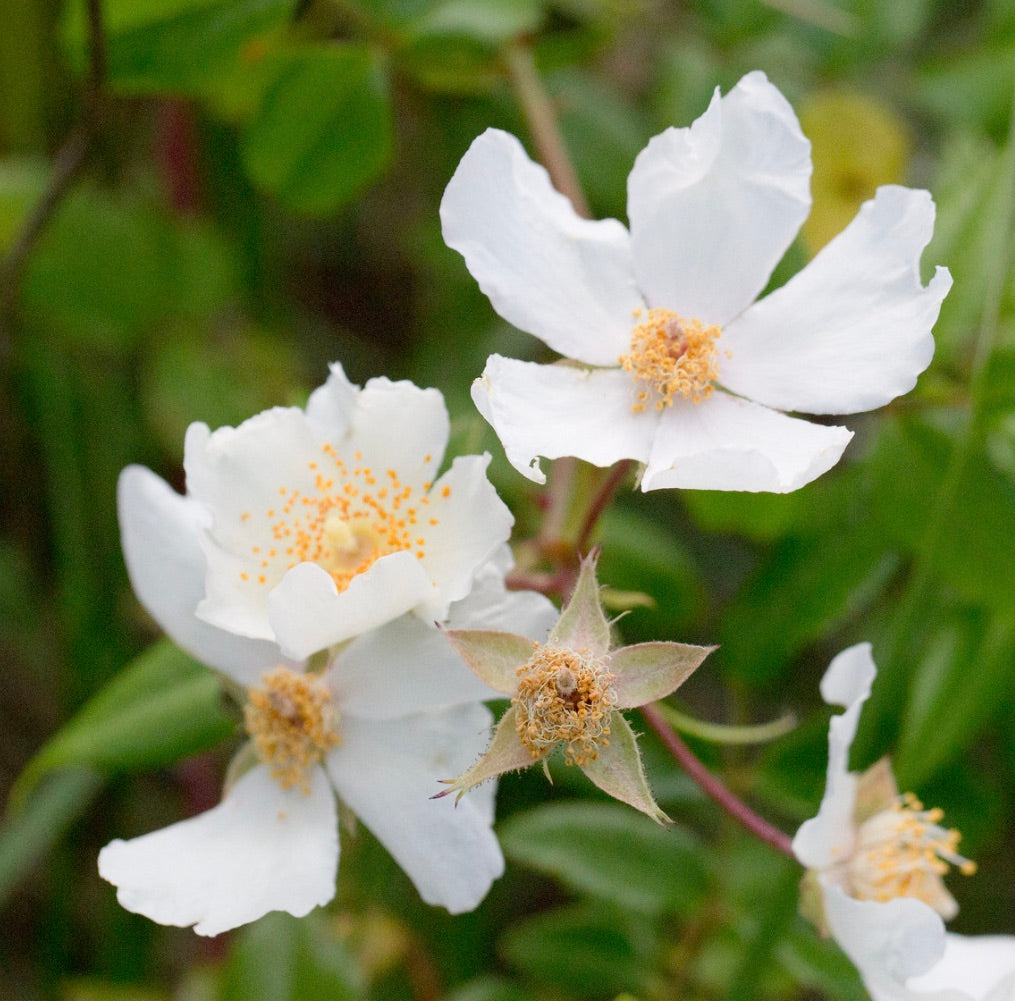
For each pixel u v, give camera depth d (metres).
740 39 0.38
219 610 0.29
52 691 0.40
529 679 0.28
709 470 0.28
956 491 0.33
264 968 0.33
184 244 0.38
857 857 0.30
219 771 0.37
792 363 0.29
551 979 0.35
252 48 0.35
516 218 0.29
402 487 0.29
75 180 0.36
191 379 0.38
